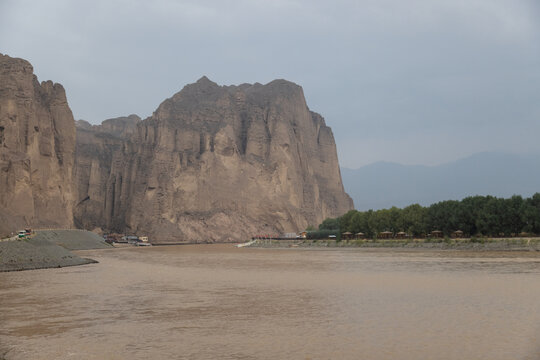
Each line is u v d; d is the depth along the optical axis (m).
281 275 72.75
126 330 33.91
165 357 26.95
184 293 52.97
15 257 93.25
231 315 39.09
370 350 27.41
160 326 35.09
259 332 32.69
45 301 47.75
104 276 74.62
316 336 31.14
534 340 28.75
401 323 34.47
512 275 63.62
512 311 37.97
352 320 36.00
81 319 38.03
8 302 47.22
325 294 50.38
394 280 61.88
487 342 28.48
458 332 31.17
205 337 31.50
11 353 28.47
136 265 100.38
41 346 29.80
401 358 25.78
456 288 52.12
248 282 63.53
